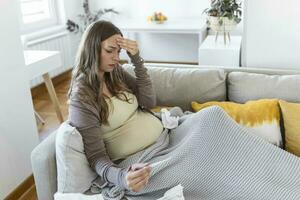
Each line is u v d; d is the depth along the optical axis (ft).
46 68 8.34
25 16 12.31
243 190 4.25
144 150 4.84
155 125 5.13
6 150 6.27
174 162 4.40
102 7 15.84
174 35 15.39
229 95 5.89
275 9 6.30
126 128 4.92
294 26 6.32
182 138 4.95
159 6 15.21
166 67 6.36
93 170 4.59
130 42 5.17
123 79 5.52
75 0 14.84
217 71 5.97
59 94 12.39
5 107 6.20
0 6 5.94
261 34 6.57
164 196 4.03
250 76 5.76
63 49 13.94
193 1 14.66
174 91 6.00
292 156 4.37
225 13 9.27
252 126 5.07
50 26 13.60
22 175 6.73
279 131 5.12
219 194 4.32
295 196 4.12
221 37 10.68
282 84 5.51
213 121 4.53
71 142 4.32
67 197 4.02
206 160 4.42
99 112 4.66
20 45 6.52
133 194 4.33
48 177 4.53
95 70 4.64
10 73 6.29
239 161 4.38
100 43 4.63
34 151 4.58
